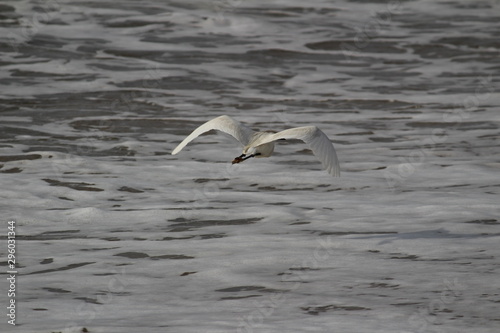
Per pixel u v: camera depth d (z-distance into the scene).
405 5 41.22
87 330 8.30
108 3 37.69
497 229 12.42
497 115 23.03
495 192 15.08
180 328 8.34
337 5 40.50
